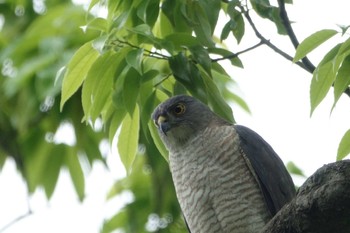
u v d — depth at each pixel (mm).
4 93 16016
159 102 11867
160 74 11250
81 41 15391
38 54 15617
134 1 11055
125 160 11625
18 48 15750
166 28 11430
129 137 11555
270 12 11195
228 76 11367
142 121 11242
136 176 16859
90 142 16297
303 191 8734
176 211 15805
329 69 10062
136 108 11484
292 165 16062
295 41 11266
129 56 10352
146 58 11219
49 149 16562
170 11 11219
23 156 16672
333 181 8477
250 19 11312
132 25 11117
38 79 14867
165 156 12516
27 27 17484
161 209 15844
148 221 16234
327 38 9844
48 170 16609
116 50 10695
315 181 8633
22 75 15016
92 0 11305
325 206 8508
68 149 16500
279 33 11328
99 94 10820
